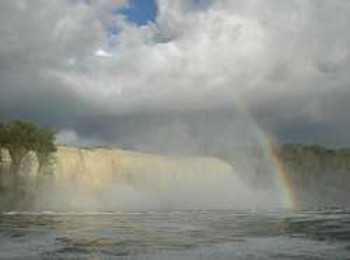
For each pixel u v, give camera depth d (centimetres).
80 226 5775
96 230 5262
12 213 8731
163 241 4322
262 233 5088
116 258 3384
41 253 3572
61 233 4884
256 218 7550
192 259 3388
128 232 5091
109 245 4016
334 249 3891
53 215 8131
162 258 3406
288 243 4238
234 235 4872
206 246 4012
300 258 3453
